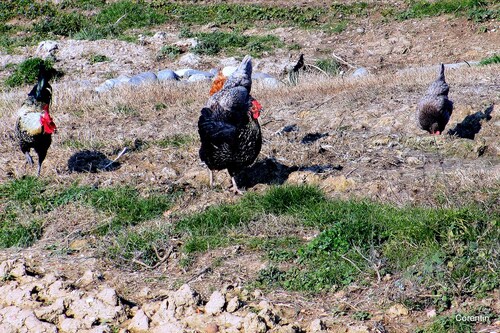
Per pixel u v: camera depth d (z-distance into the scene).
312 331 10.30
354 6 42.22
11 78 33.78
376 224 12.90
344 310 10.90
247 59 15.77
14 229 14.65
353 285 11.50
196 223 14.13
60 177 17.06
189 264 12.80
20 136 16.88
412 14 40.06
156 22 42.34
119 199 15.45
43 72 17.38
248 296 11.51
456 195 13.88
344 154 17.72
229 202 15.13
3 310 11.61
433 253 11.66
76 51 38.12
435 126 18.02
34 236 14.49
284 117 21.77
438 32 37.78
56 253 13.70
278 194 14.67
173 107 24.23
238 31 40.34
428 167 16.36
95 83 32.41
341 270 11.88
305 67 34.56
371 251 12.12
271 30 40.25
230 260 12.70
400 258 11.88
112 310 11.36
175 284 12.20
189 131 20.59
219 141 14.91
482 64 28.72
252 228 13.73
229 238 13.42
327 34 39.25
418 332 10.07
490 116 18.83
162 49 37.59
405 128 19.20
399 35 38.06
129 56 37.56
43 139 16.84
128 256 13.38
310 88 26.23
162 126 21.69
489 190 13.84
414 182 15.13
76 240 14.20
